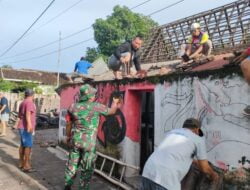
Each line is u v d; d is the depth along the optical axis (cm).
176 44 1204
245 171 511
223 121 562
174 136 452
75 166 671
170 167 424
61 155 1102
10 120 1978
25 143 879
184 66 696
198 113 618
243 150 523
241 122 527
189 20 1166
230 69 546
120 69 965
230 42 988
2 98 1512
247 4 977
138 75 816
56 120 1994
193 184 456
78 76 1143
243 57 360
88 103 665
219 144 568
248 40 938
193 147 438
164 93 712
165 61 1196
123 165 784
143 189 442
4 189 737
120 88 861
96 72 1227
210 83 591
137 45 920
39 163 987
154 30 1350
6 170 888
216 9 1066
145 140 853
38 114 2053
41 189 739
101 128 945
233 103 542
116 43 3825
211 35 1056
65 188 676
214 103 582
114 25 3906
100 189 748
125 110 831
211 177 460
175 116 679
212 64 659
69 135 693
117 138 864
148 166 441
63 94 1243
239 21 981
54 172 884
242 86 525
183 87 658
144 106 864
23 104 883
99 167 920
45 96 2697
